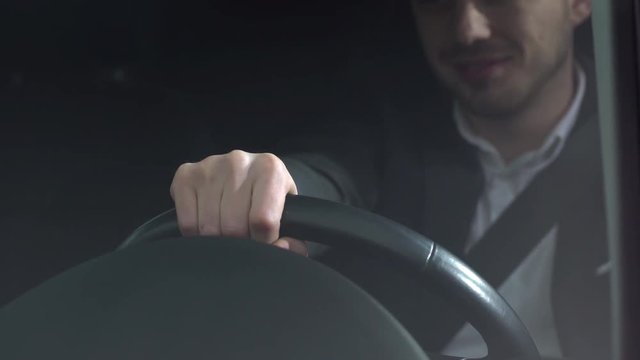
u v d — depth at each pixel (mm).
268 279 687
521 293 1355
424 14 1506
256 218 747
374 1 1562
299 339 665
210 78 1662
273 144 1614
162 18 1701
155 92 1686
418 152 1489
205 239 715
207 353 666
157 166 1650
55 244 1609
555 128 1410
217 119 1652
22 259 1617
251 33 1673
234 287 684
